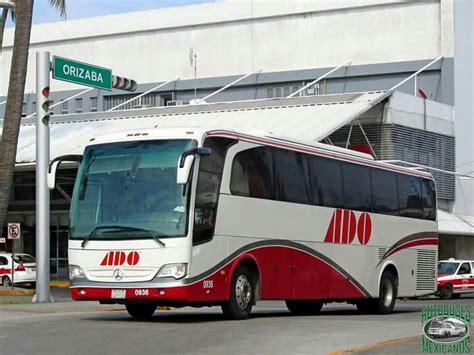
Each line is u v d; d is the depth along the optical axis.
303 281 19.36
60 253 48.16
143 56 56.25
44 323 16.62
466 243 49.47
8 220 49.44
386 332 15.30
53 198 48.12
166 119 41.09
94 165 16.97
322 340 13.74
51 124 43.56
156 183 16.33
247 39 53.34
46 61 25.66
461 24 48.44
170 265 15.88
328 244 20.38
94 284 16.36
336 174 20.94
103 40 57.44
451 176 46.84
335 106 38.25
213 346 12.90
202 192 16.41
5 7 24.78
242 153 17.70
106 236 16.36
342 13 50.91
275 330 15.27
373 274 22.16
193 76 54.69
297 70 51.75
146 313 18.92
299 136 33.69
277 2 52.44
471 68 48.91
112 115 44.03
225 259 16.91
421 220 24.64
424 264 24.66
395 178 23.56
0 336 14.19
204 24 54.56
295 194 19.28
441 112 46.47
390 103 41.75
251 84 52.88
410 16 49.16
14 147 28.86
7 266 42.00
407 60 49.00
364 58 50.16
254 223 17.83
